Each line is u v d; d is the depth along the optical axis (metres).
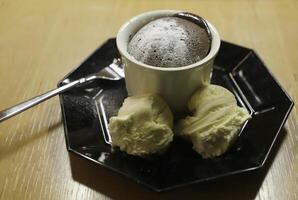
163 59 0.41
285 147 0.42
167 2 0.61
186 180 0.38
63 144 0.43
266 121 0.43
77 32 0.56
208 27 0.43
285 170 0.40
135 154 0.39
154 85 0.41
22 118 0.45
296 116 0.45
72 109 0.44
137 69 0.41
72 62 0.52
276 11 0.59
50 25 0.57
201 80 0.42
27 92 0.48
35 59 0.52
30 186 0.40
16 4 0.61
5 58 0.52
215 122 0.40
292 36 0.55
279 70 0.50
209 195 0.39
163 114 0.41
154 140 0.39
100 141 0.42
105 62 0.50
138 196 0.39
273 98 0.45
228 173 0.38
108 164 0.39
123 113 0.40
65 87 0.46
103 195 0.39
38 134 0.44
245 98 0.47
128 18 0.58
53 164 0.41
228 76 0.49
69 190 0.39
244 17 0.58
